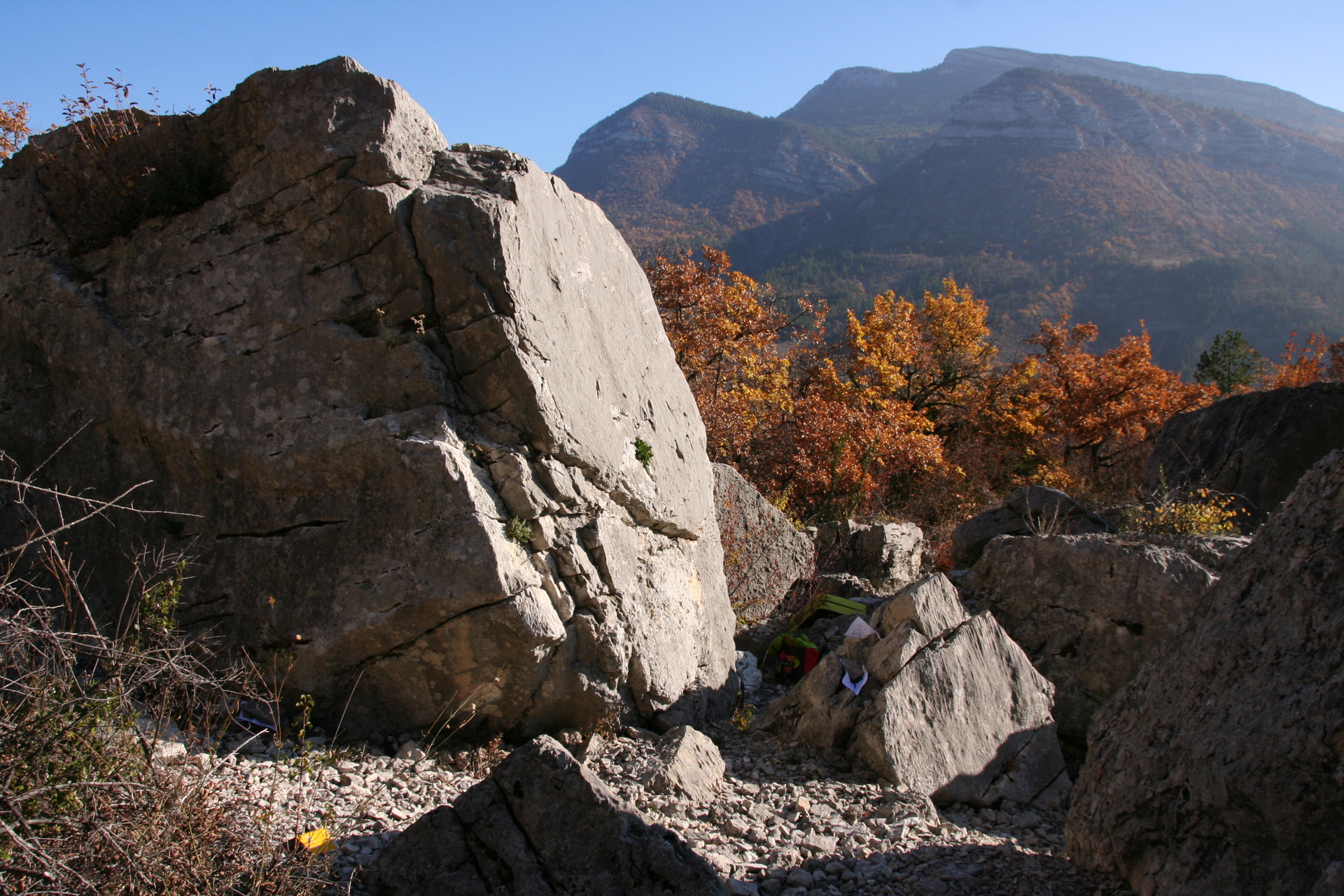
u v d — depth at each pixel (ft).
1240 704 11.60
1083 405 97.66
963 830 16.01
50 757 10.38
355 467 16.28
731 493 31.76
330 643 16.11
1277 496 40.63
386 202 16.38
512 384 16.85
